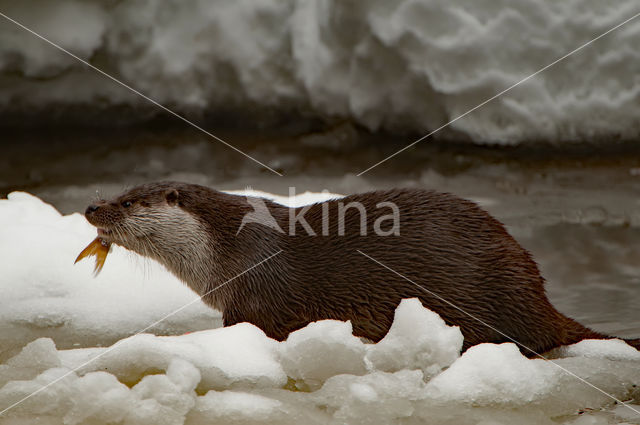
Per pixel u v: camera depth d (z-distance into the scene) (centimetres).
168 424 907
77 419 917
